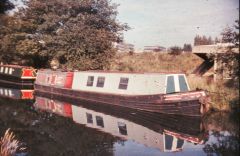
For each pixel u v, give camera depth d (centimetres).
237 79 1844
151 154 1181
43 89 2727
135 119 1734
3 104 2155
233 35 1761
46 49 3247
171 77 1861
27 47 3203
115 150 1223
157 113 1841
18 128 1521
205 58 2689
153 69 3197
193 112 1706
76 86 2386
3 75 3234
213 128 1512
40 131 1476
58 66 3234
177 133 1462
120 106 2034
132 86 1995
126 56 4019
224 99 1834
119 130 1516
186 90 1884
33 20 3291
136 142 1327
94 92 2212
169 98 1775
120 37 3078
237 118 1659
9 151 784
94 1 3017
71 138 1368
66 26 3020
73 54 2966
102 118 1762
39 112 1912
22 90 2884
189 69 3198
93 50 2906
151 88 1892
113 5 3070
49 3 3114
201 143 1304
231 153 1172
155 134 1441
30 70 3044
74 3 2972
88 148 1243
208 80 2216
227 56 1806
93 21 2984
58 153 1174
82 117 1792
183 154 1178
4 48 3378
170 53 4228
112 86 2112
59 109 2011
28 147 1234
